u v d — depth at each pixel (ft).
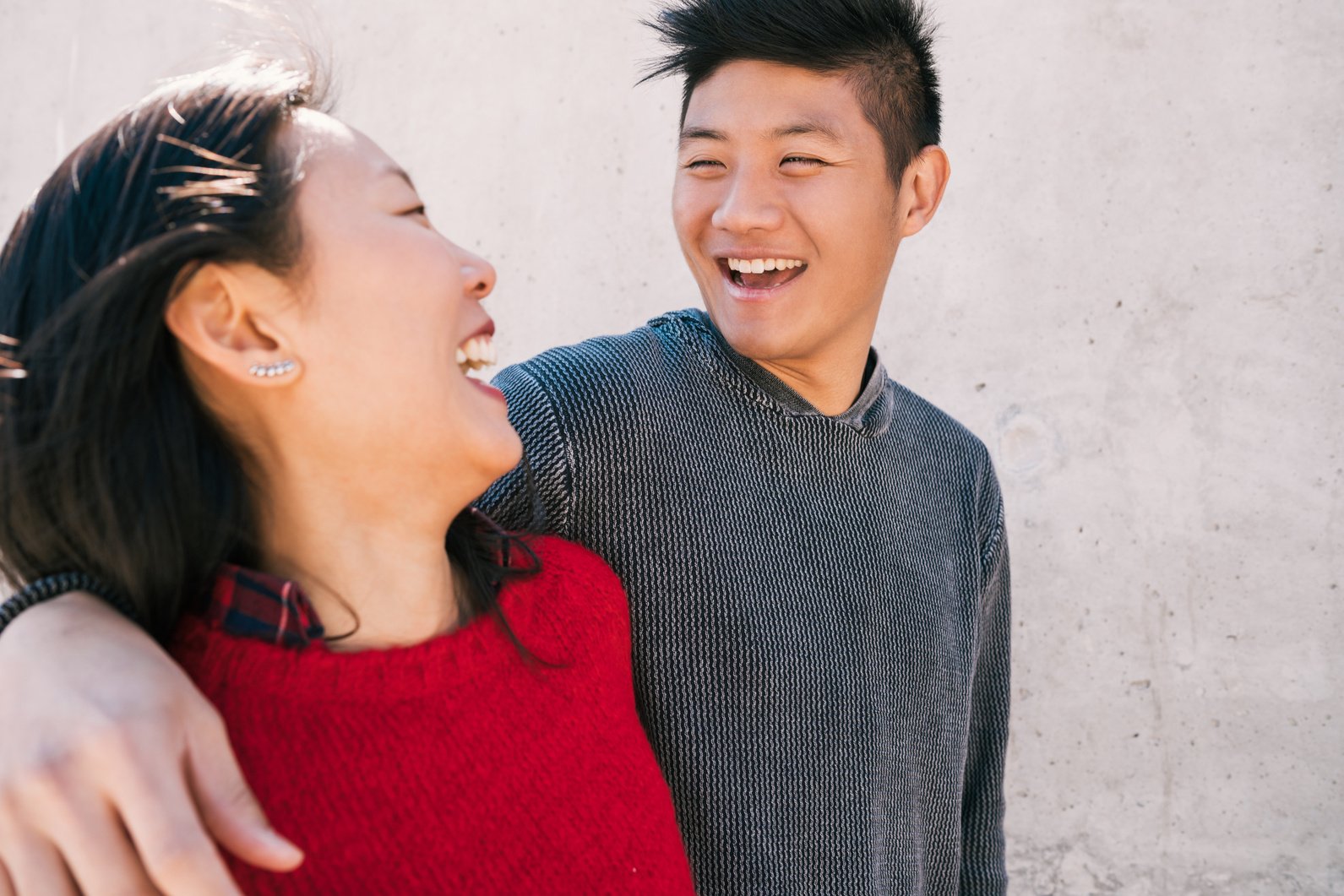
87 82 11.34
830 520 4.22
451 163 9.64
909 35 4.26
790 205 4.03
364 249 2.56
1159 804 7.24
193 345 2.40
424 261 2.64
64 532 2.40
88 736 1.95
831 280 4.12
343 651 2.62
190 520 2.45
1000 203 7.63
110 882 1.91
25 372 2.32
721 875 3.80
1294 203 6.91
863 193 4.15
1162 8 7.21
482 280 2.90
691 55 4.18
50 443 2.30
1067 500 7.47
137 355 2.32
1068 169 7.45
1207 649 7.13
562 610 3.13
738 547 3.95
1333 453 6.82
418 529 2.74
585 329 9.04
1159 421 7.25
